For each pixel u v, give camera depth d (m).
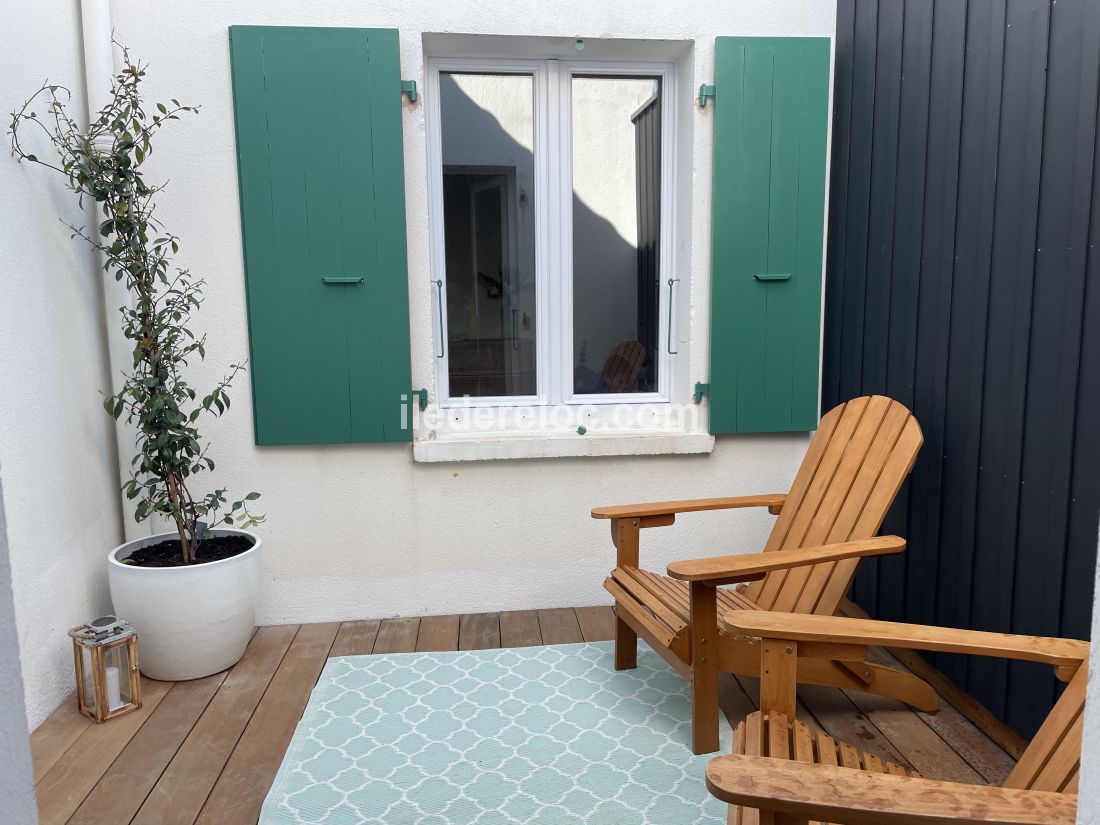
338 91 3.01
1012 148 2.19
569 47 3.21
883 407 2.62
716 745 2.34
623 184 3.44
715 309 3.28
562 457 3.33
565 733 2.46
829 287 3.40
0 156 2.38
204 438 3.15
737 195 3.23
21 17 2.49
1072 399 1.96
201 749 2.38
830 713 2.55
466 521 3.32
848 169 3.21
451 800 2.13
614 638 3.07
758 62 3.17
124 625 2.61
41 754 2.35
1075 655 1.53
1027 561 2.15
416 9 3.04
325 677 2.80
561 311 3.45
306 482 3.23
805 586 2.50
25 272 2.51
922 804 1.15
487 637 3.15
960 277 2.44
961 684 2.51
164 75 2.97
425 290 3.21
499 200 3.38
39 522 2.55
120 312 2.95
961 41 2.42
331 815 2.07
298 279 3.08
